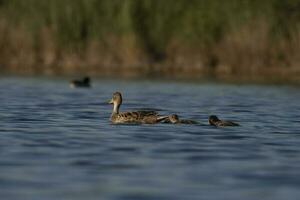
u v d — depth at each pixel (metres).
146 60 68.06
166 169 20.33
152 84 54.16
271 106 38.91
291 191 17.97
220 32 66.88
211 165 20.97
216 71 65.94
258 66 65.25
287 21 65.81
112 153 22.62
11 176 19.22
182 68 67.12
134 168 20.42
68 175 19.44
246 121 31.38
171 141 25.00
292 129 28.83
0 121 30.28
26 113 33.50
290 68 65.12
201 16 67.50
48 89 49.88
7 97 42.69
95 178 19.16
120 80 57.53
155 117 29.56
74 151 22.91
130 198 17.22
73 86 51.41
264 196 17.48
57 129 27.88
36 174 19.50
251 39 65.31
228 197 17.39
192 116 33.22
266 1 66.00
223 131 27.62
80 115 32.97
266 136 26.69
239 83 55.16
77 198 17.16
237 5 66.38
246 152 23.19
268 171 20.22
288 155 22.78
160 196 17.42
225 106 38.66
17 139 25.25
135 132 27.00
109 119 31.14
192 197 17.36
